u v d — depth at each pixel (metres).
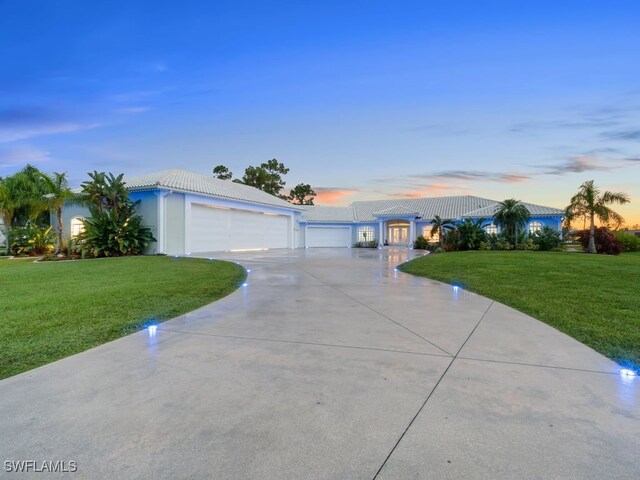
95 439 2.10
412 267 12.38
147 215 18.62
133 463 1.88
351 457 1.93
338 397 2.64
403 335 4.25
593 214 23.33
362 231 36.03
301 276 9.92
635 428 2.21
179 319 5.01
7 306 5.75
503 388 2.80
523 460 1.90
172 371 3.14
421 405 2.52
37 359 3.44
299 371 3.14
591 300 6.28
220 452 1.98
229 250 22.66
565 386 2.84
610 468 1.83
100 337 4.14
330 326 4.64
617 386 2.84
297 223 31.20
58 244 17.36
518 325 4.72
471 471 1.81
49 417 2.35
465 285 8.19
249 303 6.16
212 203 20.98
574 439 2.10
